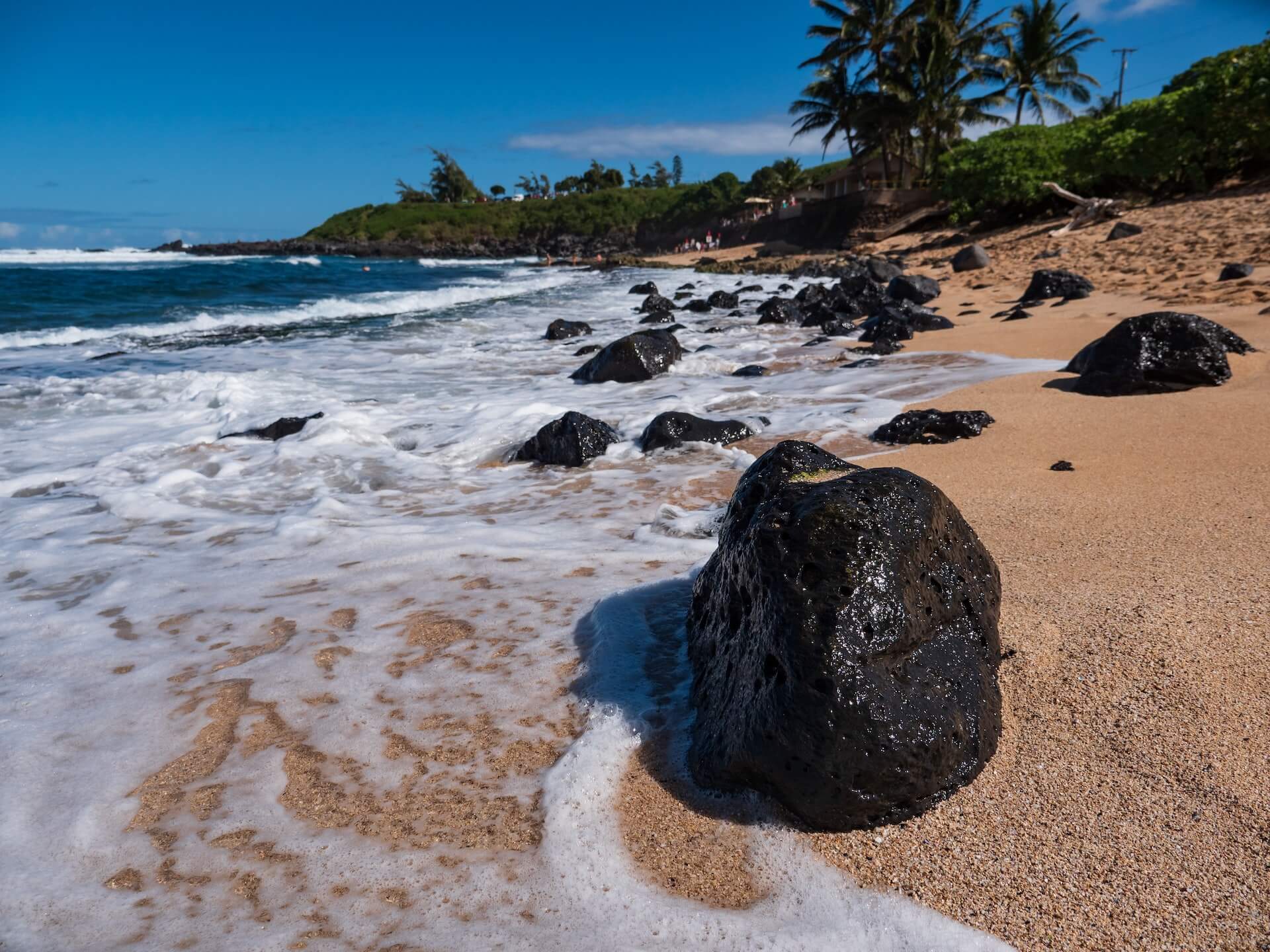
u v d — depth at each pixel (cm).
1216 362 641
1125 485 458
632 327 1577
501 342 1395
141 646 354
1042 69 3928
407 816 242
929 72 3703
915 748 226
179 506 560
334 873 221
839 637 230
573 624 354
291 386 972
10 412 848
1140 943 186
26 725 296
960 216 3191
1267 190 1994
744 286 2456
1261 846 205
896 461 551
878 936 194
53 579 433
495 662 326
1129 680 266
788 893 208
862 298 1627
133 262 5081
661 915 203
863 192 3869
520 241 8700
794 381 916
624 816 238
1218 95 2186
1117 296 1270
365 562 440
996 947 188
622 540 455
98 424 806
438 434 741
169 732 290
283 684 318
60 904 214
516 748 272
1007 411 647
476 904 209
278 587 412
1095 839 214
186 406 877
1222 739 239
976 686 249
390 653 338
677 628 342
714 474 584
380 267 5084
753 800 238
